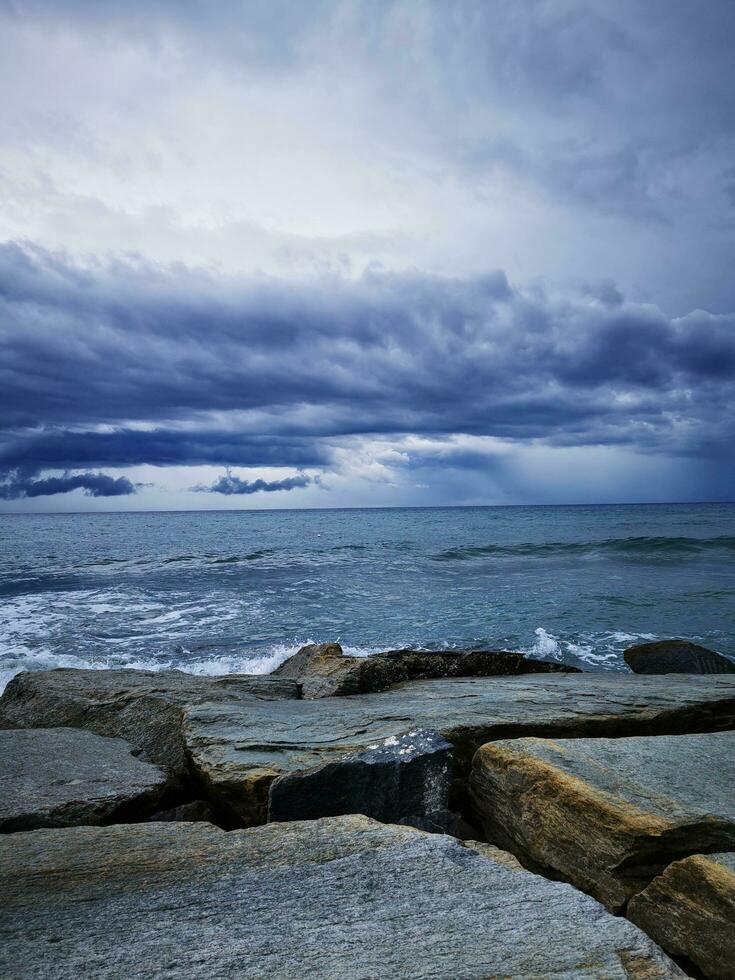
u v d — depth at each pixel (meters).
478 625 16.83
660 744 5.10
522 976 2.34
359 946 2.56
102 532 63.47
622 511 113.69
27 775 5.55
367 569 28.67
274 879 3.22
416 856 3.42
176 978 2.37
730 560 30.70
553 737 6.63
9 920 2.88
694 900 3.29
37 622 17.67
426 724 6.53
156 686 9.20
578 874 3.98
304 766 5.64
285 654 14.09
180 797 5.91
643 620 17.22
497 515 99.00
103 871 3.38
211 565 30.91
